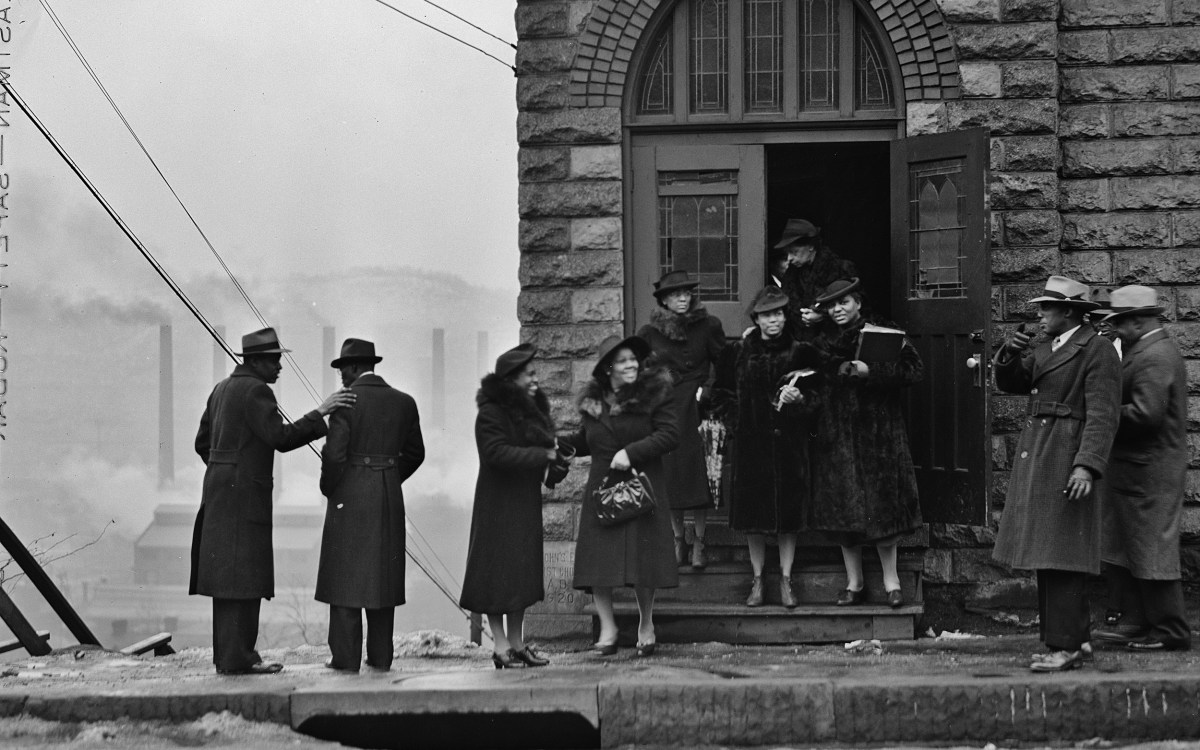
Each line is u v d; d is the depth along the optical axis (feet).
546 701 24.70
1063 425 27.25
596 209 35.35
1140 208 35.29
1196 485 34.76
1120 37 35.40
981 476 31.91
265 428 29.19
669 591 32.91
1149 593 28.99
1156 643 29.01
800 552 33.53
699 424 32.48
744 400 31.30
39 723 24.84
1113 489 29.40
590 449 29.45
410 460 30.71
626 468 28.66
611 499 28.73
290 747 23.84
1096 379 26.91
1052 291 27.58
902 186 34.24
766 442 31.04
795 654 30.04
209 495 29.40
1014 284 34.86
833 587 32.42
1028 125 34.65
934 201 33.63
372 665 30.12
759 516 30.96
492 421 28.43
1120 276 35.29
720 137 35.65
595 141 35.37
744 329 35.45
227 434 29.50
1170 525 28.76
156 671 31.17
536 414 28.73
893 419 31.35
